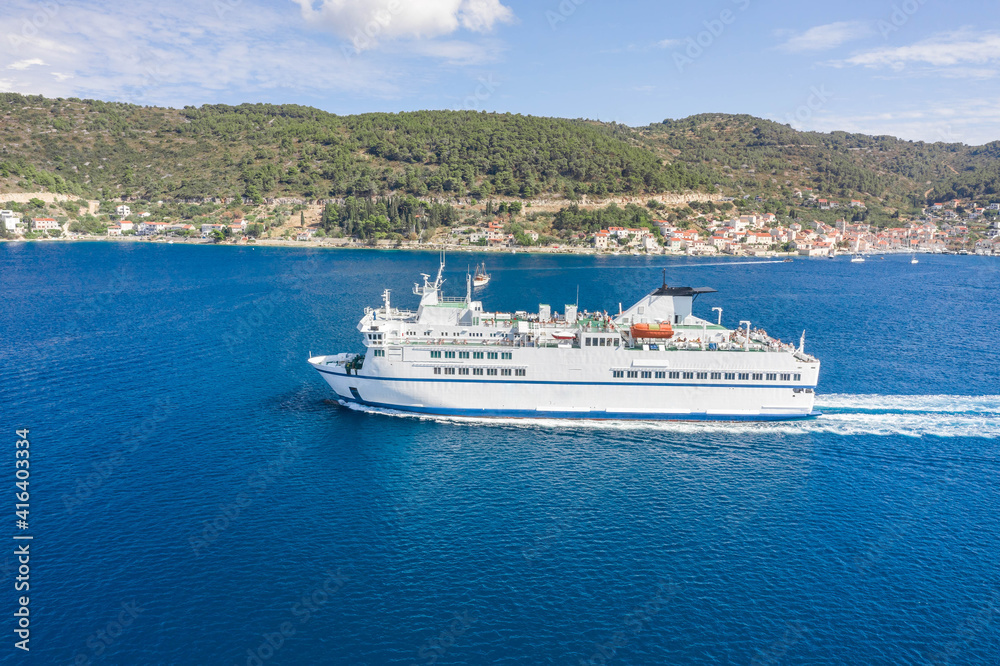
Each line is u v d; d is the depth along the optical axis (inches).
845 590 1786.4
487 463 2491.4
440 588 1765.5
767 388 2812.5
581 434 2755.9
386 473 2401.6
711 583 1807.3
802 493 2298.2
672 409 2849.4
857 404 3179.1
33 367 3759.8
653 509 2177.7
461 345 2844.5
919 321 5620.1
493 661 1517.0
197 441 2674.7
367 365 2888.8
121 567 1824.6
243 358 3993.6
